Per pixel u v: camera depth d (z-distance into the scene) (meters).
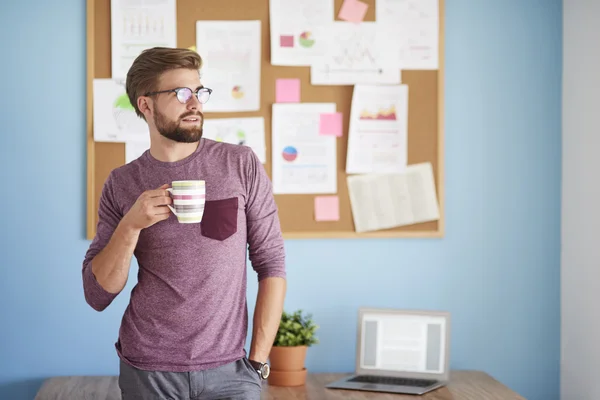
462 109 2.90
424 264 2.89
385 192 2.85
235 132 2.81
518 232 2.91
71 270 2.78
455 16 2.89
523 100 2.91
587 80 2.74
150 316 1.78
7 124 2.75
